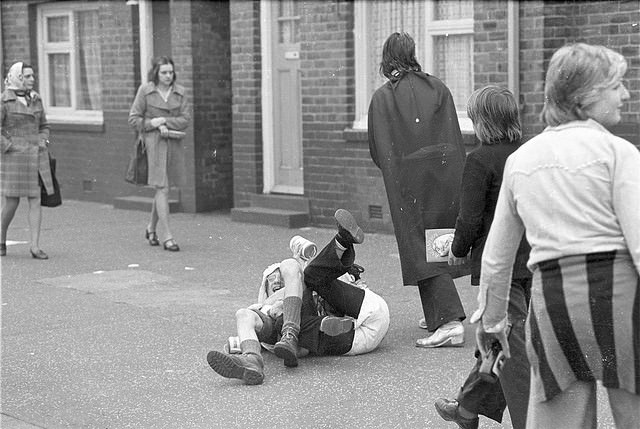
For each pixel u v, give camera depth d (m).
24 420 5.74
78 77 16.98
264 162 13.97
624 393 3.65
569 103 3.70
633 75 9.99
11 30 17.86
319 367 6.67
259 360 6.34
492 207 5.30
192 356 7.04
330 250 6.62
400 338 7.38
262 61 13.82
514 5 10.51
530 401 3.82
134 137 15.65
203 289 9.34
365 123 12.44
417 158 6.91
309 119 12.98
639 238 3.47
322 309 6.91
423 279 6.96
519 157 3.75
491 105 5.25
